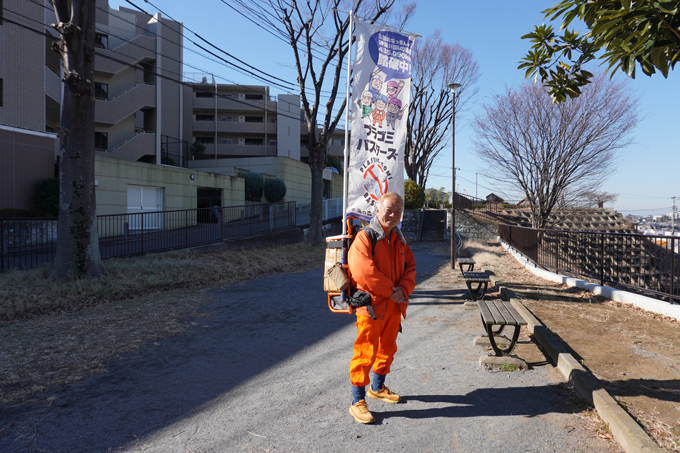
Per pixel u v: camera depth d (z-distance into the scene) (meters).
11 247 10.32
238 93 42.94
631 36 2.85
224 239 13.69
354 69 5.52
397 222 3.12
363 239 3.05
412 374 3.96
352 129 5.53
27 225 10.34
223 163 31.09
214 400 3.44
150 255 10.97
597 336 4.79
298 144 42.53
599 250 8.38
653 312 6.00
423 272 11.88
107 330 5.59
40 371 4.09
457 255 16.72
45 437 2.85
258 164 30.16
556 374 3.87
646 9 2.62
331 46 15.87
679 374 3.59
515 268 12.20
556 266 9.68
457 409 3.17
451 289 9.03
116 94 25.47
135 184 18.77
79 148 8.23
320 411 3.20
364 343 3.04
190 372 4.12
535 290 8.02
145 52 25.73
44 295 6.96
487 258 14.36
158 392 3.63
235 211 14.55
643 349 4.31
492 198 28.97
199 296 8.02
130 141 24.55
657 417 2.80
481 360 4.11
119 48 24.66
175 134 30.81
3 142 14.41
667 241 6.85
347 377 3.95
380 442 2.71
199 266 10.24
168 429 2.95
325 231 21.06
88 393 3.61
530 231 12.03
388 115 5.57
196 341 5.21
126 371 4.16
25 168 15.08
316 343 5.12
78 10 8.02
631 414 2.85
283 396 3.51
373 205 5.52
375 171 5.53
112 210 17.75
